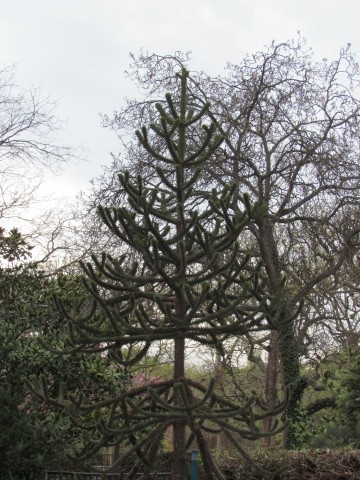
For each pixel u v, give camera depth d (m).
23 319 11.47
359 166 15.15
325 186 15.18
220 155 14.79
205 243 7.57
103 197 14.94
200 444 7.56
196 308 7.29
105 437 7.66
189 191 7.96
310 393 21.11
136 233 7.85
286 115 15.61
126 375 11.70
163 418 7.31
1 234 12.41
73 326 7.59
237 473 9.48
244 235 16.12
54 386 11.10
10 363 10.84
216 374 18.33
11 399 9.82
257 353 20.22
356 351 14.20
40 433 9.89
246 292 7.89
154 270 7.78
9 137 18.66
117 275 7.77
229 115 15.03
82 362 11.23
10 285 11.75
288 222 15.42
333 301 17.73
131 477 7.73
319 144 15.29
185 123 8.30
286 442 15.78
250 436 7.55
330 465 9.07
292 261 15.81
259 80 15.62
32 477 9.99
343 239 15.57
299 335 16.53
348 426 11.81
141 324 7.41
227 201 7.65
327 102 15.70
